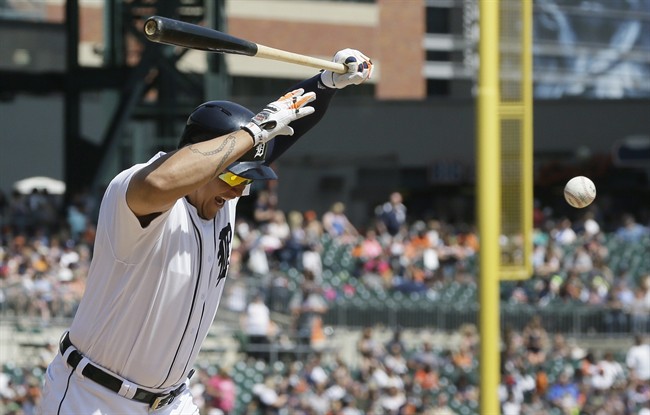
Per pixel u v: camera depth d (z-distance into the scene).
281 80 110.31
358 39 115.81
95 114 96.00
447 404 58.47
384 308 67.19
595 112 103.19
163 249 11.96
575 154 103.31
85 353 12.50
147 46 72.88
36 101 98.88
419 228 77.50
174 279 12.13
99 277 12.19
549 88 106.94
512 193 31.67
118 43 76.69
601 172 102.69
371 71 14.30
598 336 67.25
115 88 76.31
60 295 59.84
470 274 73.12
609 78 108.31
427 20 118.12
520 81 31.27
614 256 78.12
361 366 59.44
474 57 117.06
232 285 64.44
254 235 72.06
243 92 108.56
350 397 54.84
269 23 111.19
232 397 54.56
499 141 31.23
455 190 105.19
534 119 104.31
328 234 75.56
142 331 12.27
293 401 54.38
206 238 12.41
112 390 12.52
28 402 49.97
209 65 72.56
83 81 77.38
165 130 73.69
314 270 69.44
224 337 61.62
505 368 60.06
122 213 11.38
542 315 67.50
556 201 103.44
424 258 72.81
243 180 12.02
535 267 71.38
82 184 77.88
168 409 13.14
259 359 59.56
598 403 58.31
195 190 12.02
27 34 84.44
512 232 31.81
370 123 106.19
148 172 10.89
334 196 106.12
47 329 58.94
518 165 31.52
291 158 106.56
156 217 11.43
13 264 62.03
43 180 92.94
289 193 106.31
